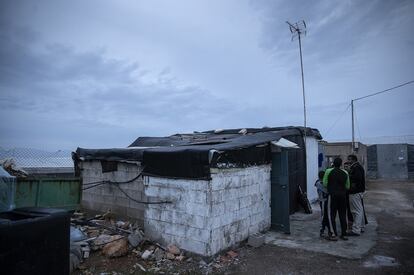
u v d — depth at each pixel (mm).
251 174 7633
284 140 8812
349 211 8258
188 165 6418
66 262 3570
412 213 10914
